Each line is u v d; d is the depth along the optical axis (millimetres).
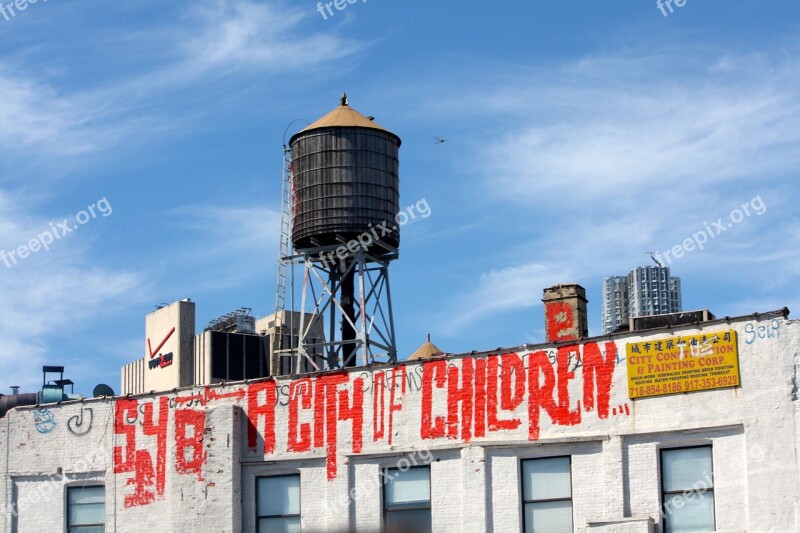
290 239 69812
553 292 51688
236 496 50594
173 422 52281
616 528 44844
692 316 47688
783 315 44406
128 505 52469
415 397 49031
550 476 46625
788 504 42969
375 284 69375
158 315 108125
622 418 45812
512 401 47500
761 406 44000
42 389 66250
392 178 69750
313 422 50438
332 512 49250
